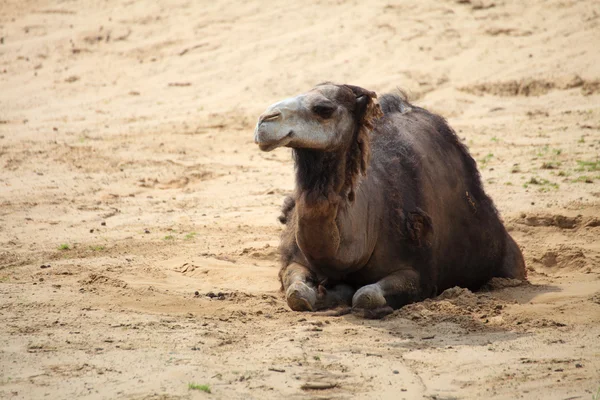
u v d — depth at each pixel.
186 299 33.31
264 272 38.72
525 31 96.00
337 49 96.38
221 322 30.19
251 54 98.12
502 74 87.38
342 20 103.25
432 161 35.16
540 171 59.06
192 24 108.06
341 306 32.38
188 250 43.38
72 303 32.12
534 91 84.00
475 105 81.56
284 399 22.64
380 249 32.25
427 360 25.95
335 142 28.73
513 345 27.39
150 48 103.50
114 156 68.12
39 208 53.62
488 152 65.81
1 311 30.89
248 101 86.50
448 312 31.23
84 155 68.38
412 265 32.88
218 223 49.72
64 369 24.73
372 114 29.70
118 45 105.19
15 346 26.84
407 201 33.06
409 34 97.50
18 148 70.62
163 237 46.25
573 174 57.69
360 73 90.56
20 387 23.34
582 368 25.00
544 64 88.44
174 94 90.44
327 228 29.42
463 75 88.25
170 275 38.06
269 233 47.22
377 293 31.11
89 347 26.81
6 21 114.56
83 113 85.06
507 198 52.44
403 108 37.97
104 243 45.00
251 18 107.44
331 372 24.78
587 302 32.25
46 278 36.75
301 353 26.36
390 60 92.62
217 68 96.12
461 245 35.62
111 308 31.69
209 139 74.62
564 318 30.52
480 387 23.69
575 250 41.59
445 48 94.12
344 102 29.23
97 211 53.06
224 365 25.19
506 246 37.81
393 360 25.92
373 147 34.00
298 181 29.53
